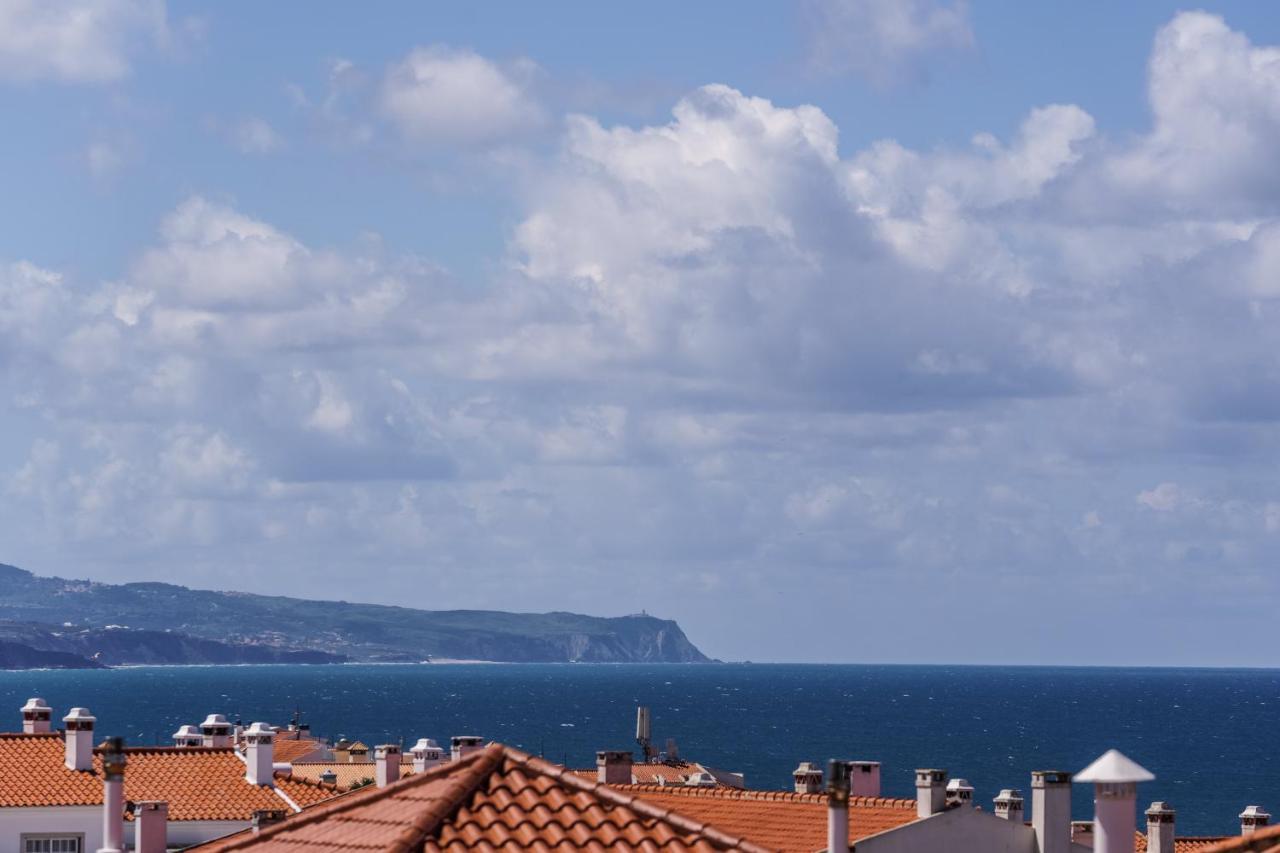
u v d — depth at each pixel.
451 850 39.88
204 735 124.06
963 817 78.56
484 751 44.84
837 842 38.97
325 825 45.81
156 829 88.69
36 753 104.06
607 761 87.94
